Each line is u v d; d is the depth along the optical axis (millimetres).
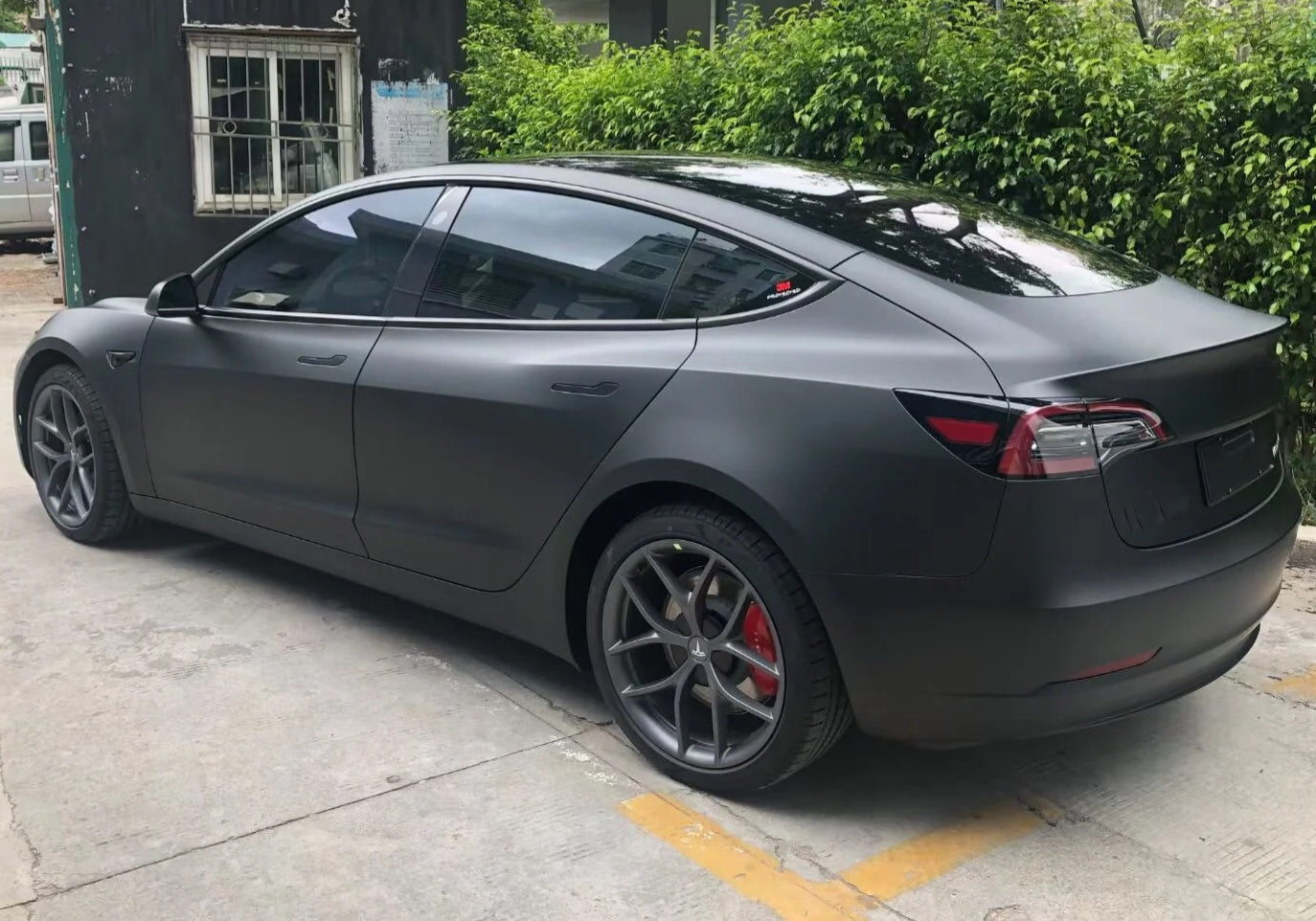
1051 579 2518
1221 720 3561
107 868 2691
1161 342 2781
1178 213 5262
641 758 3256
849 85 5879
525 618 3428
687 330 3059
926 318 2742
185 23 9578
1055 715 2621
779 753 2863
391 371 3621
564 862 2758
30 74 19344
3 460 6387
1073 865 2789
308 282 4055
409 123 10281
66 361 4914
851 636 2693
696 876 2713
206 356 4227
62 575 4594
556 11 17141
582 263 3348
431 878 2684
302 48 9914
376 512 3730
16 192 18594
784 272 2975
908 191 3650
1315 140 4871
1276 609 4457
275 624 4145
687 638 3031
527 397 3264
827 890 2672
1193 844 2889
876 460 2633
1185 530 2721
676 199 3244
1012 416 2516
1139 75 5227
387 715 3475
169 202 9836
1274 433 3213
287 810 2949
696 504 2965
